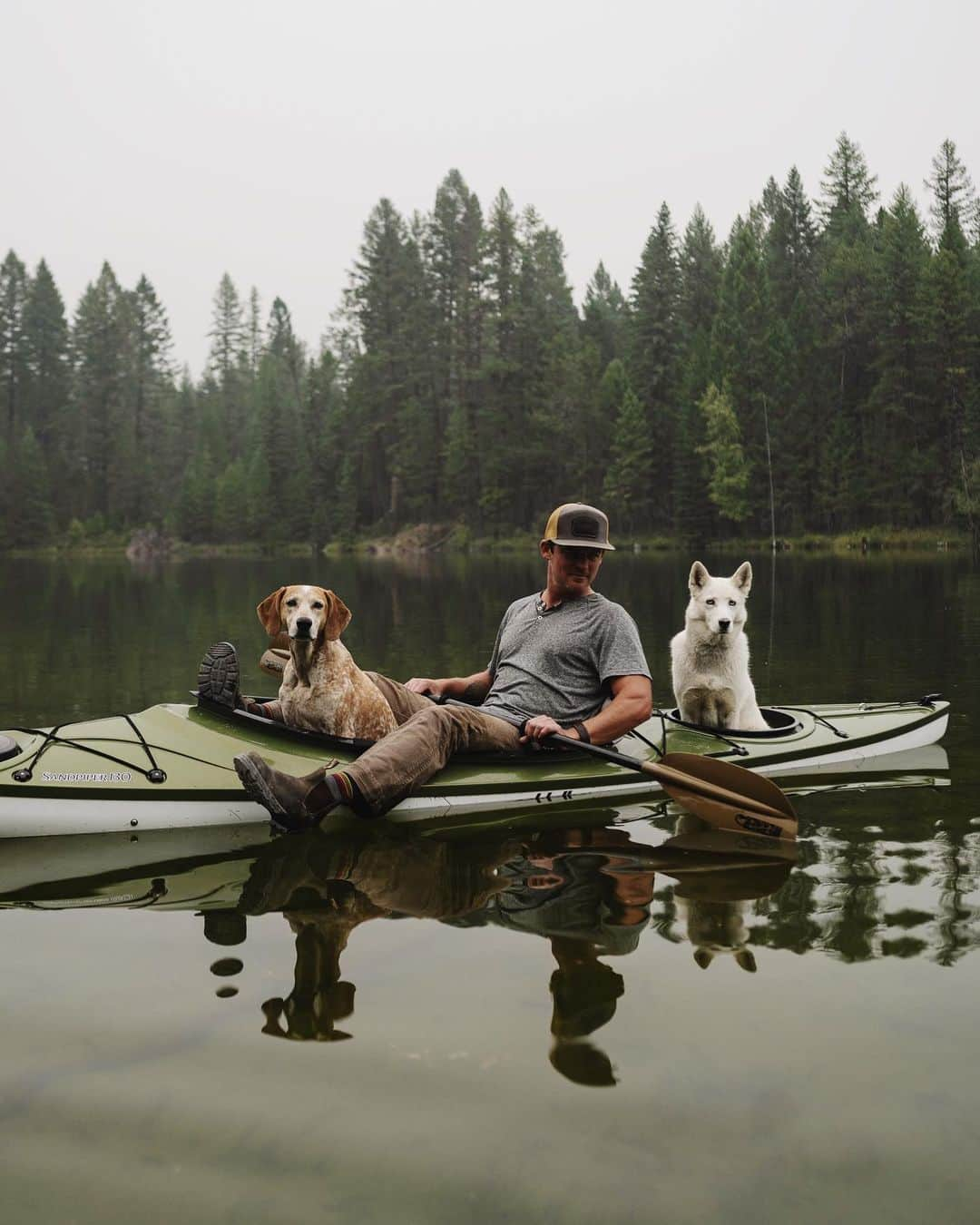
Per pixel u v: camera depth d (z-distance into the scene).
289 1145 1.74
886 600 16.34
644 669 4.44
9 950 2.65
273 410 70.44
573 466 59.41
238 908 2.99
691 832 3.87
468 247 66.88
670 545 52.38
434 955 2.59
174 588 25.59
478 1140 1.75
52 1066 2.01
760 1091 1.90
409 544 63.09
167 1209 1.58
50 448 83.25
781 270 57.81
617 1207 1.58
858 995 2.32
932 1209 1.57
